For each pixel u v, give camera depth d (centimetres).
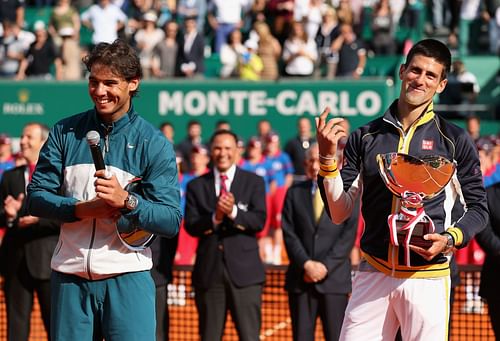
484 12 5797
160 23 5650
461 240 1397
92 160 1328
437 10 5991
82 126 1352
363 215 1478
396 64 5069
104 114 1323
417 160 1363
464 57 5750
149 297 1355
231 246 2152
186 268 2458
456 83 5141
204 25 5784
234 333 2912
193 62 4931
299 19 5281
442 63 1430
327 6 5388
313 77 4850
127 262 1332
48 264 2102
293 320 2153
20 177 2161
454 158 1434
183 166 4088
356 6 5456
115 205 1266
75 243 1331
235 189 2197
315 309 2133
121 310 1332
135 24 5422
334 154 1427
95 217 1293
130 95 1345
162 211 1309
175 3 5912
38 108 4741
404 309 1445
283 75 5012
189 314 2691
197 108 4647
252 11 5434
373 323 1463
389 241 1438
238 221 2139
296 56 4931
